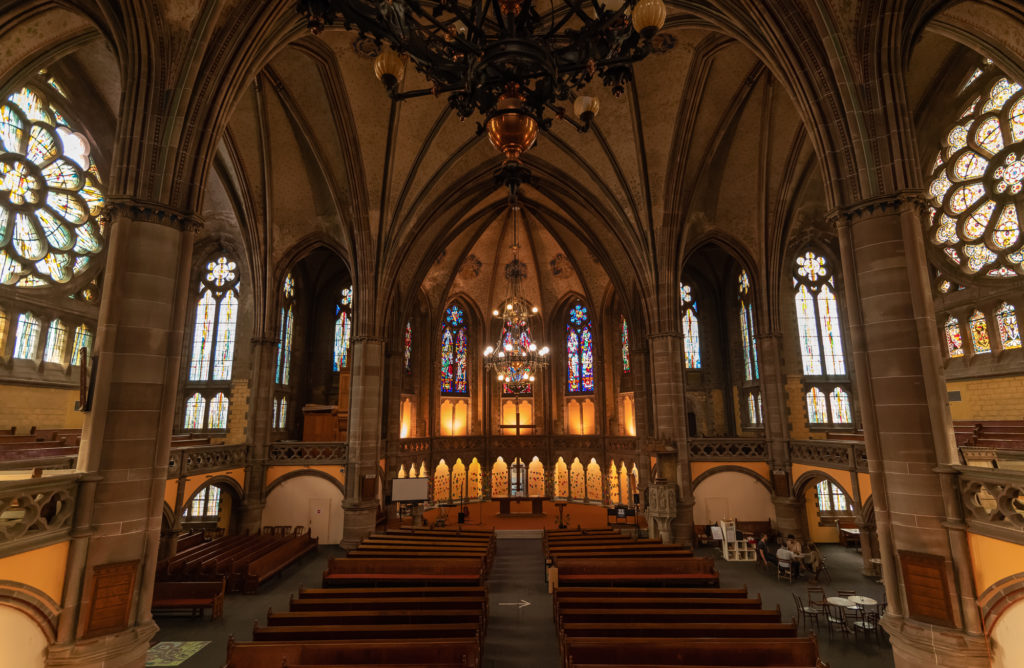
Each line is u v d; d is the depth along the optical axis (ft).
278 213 80.64
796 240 83.61
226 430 84.17
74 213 65.98
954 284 63.31
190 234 34.94
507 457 113.91
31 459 44.50
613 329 109.19
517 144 19.67
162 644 41.55
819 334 82.28
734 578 59.82
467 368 116.88
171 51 34.50
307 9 18.31
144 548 31.17
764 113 69.41
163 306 33.14
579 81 20.61
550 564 54.34
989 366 58.70
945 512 28.89
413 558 50.08
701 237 81.30
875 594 53.31
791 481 75.51
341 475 78.43
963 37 43.01
